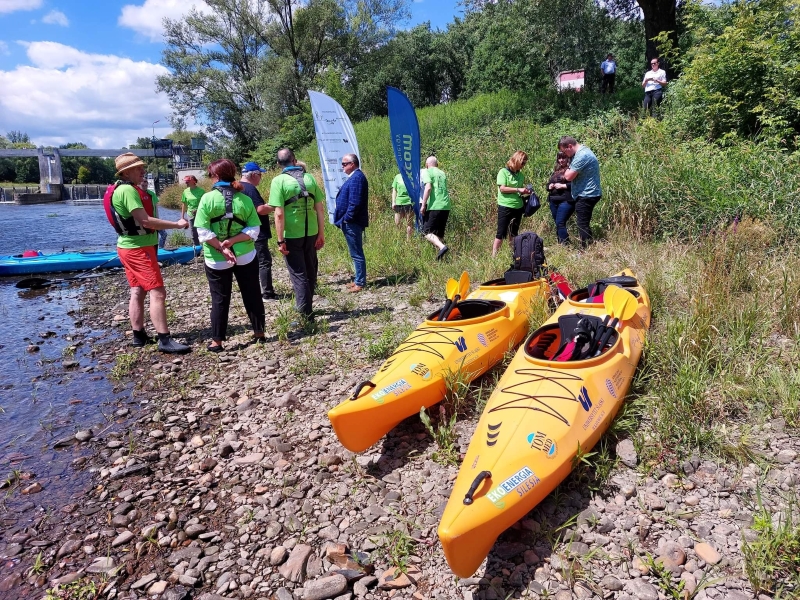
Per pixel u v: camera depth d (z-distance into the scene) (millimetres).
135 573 3217
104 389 5840
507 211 8562
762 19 10695
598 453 3746
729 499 3297
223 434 4727
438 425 4332
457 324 4711
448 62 47719
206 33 42562
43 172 58031
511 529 3227
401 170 10047
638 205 8711
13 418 5285
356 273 8547
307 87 39344
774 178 7945
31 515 3826
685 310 5855
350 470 3994
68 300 9961
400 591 2916
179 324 7863
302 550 3217
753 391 4191
